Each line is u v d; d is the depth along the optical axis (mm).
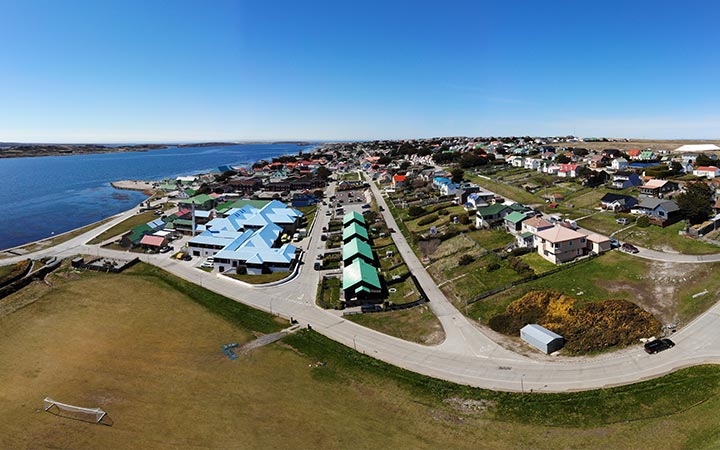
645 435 27203
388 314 48062
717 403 29281
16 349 40781
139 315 48562
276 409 31312
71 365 37781
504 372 35875
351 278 54281
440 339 42000
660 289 46250
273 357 39125
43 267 63938
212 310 49969
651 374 33875
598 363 36125
